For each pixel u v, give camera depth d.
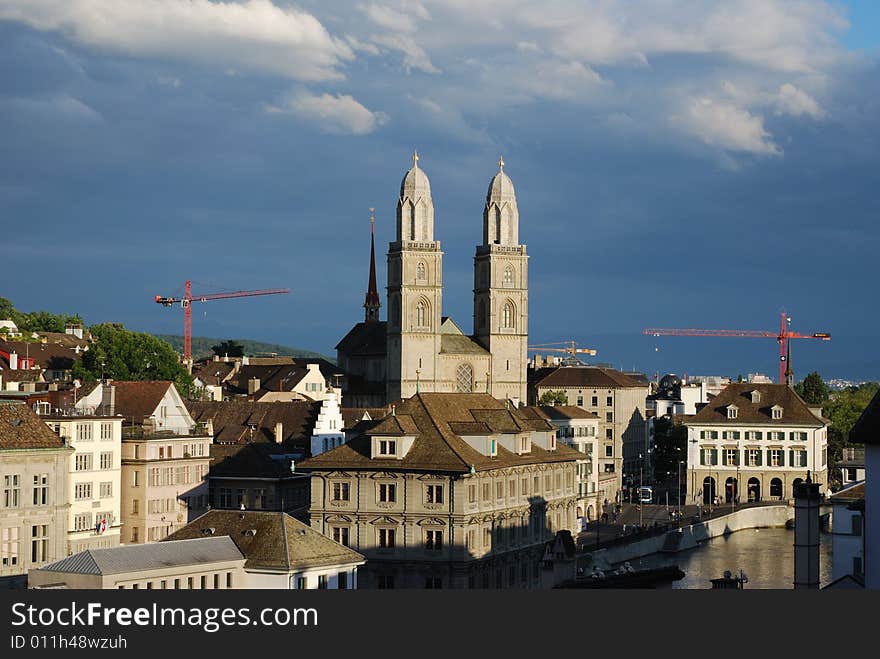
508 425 194.88
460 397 193.38
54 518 181.38
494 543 185.25
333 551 145.38
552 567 167.62
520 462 192.75
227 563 138.38
